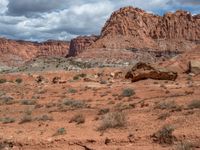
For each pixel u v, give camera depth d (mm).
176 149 12750
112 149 13852
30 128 19844
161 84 43625
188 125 15234
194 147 12789
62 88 49969
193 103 20281
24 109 29562
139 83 46656
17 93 49469
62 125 19797
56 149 15031
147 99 28578
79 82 59781
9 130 19500
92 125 18672
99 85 51188
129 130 16266
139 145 14180
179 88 36094
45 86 57156
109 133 16250
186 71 61156
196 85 38219
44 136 16969
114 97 34250
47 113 25719
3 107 32625
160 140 14125
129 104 25656
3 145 16172
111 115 18672
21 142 16172
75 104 29297
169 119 16906
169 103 22047
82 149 14578
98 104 29172
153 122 17141
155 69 49062
